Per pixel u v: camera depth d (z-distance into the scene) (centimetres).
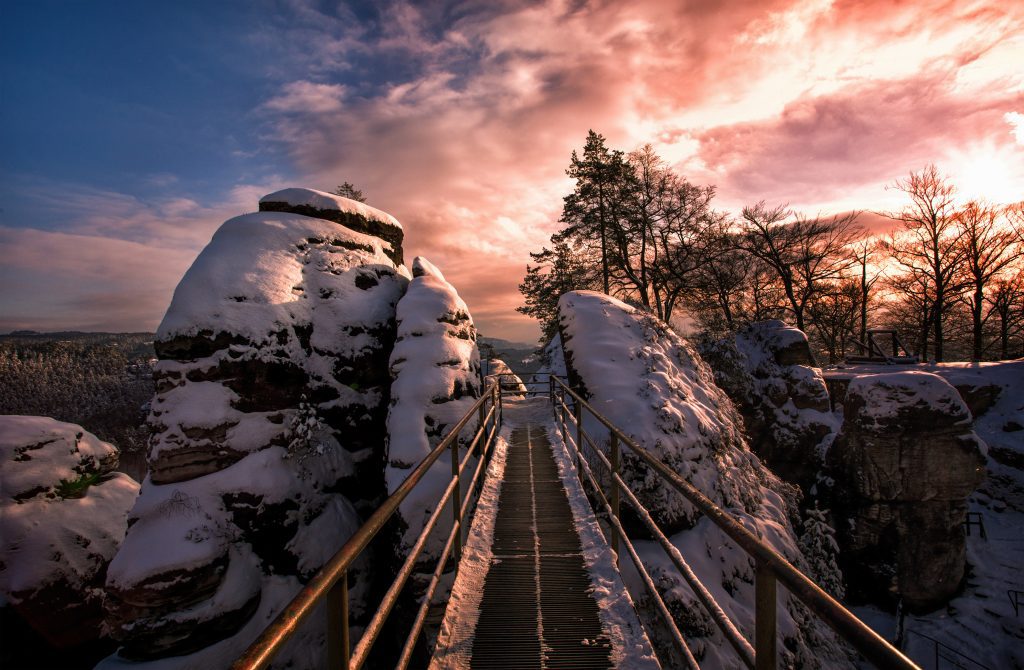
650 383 1263
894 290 3938
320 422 1183
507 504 695
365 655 191
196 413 993
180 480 970
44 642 1258
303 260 1318
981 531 1850
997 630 1457
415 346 1249
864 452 1600
